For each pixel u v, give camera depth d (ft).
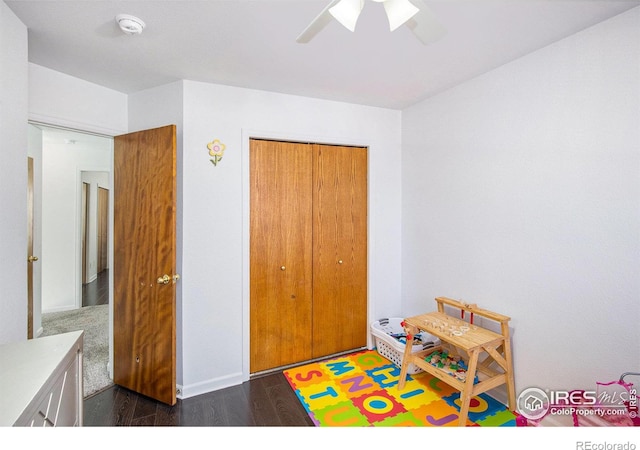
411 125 9.66
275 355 8.50
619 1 4.73
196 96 7.43
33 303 10.12
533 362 6.37
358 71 7.11
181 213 7.30
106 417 6.58
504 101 6.86
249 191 8.09
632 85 4.94
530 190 6.40
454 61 6.68
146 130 7.25
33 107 6.45
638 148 4.89
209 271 7.61
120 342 7.72
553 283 6.02
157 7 4.76
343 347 9.47
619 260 5.12
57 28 5.25
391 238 10.03
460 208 8.04
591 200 5.45
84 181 18.39
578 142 5.61
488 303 7.32
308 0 4.61
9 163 4.65
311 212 8.95
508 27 5.42
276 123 8.32
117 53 6.12
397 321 9.93
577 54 5.60
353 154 9.57
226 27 5.32
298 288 8.79
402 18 3.51
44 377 3.32
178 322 7.34
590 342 5.49
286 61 6.57
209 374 7.61
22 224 4.92
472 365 6.06
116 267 7.80
